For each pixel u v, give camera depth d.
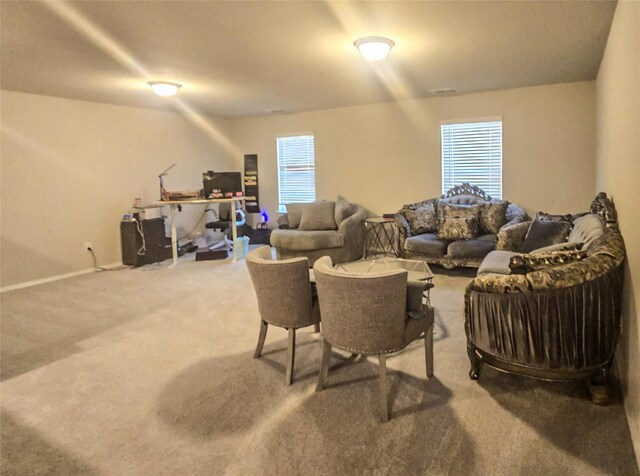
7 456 2.05
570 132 5.27
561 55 3.92
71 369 2.94
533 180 5.56
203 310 4.13
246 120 7.88
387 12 2.77
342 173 6.96
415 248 5.23
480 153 5.87
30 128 5.23
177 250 6.70
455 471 1.85
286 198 7.67
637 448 1.88
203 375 2.80
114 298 4.60
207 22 2.89
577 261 2.34
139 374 2.85
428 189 6.28
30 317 4.03
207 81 4.71
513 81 5.06
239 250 6.55
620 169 2.71
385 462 1.92
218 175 6.43
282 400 2.47
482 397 2.43
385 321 2.23
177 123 7.10
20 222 5.19
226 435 2.16
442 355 3.01
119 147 6.26
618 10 2.70
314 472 1.88
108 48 3.45
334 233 5.82
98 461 2.00
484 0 2.62
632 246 2.16
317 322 2.71
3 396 2.60
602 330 2.25
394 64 4.11
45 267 5.45
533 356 2.34
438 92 5.65
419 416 2.27
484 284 2.41
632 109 2.19
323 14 2.78
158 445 2.10
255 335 3.48
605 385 2.31
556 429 2.11
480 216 5.31
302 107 6.71
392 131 6.43
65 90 5.07
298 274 2.58
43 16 2.76
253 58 3.79
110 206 6.19
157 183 6.83
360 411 2.34
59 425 2.29
